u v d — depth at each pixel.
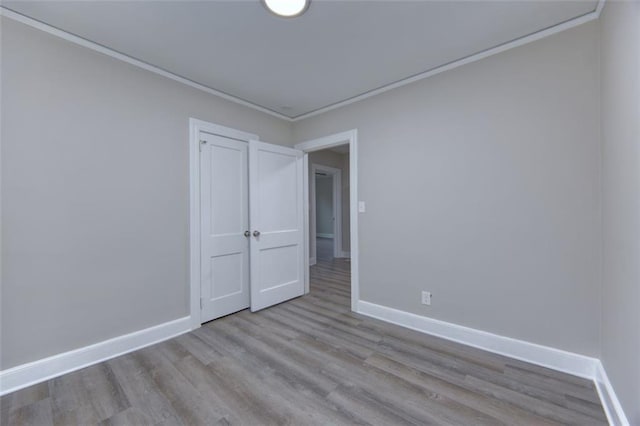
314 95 2.97
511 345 2.08
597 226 1.78
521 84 2.04
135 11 1.74
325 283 4.29
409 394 1.68
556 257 1.92
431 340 2.37
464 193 2.30
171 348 2.27
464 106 2.30
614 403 1.42
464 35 2.00
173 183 2.54
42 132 1.88
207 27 1.90
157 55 2.23
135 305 2.29
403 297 2.67
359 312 3.01
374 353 2.17
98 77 2.12
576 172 1.85
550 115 1.93
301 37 2.01
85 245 2.05
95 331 2.09
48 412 1.56
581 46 1.82
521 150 2.04
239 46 2.12
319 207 11.28
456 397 1.65
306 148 3.54
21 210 1.80
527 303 2.03
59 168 1.95
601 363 1.73
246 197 3.16
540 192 1.97
